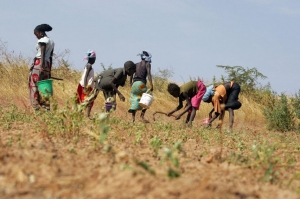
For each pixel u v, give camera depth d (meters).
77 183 8.63
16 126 16.45
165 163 11.09
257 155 12.05
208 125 24.91
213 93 24.88
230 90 24.55
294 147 18.25
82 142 13.31
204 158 12.66
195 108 23.81
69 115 14.55
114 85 22.80
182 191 7.78
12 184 8.45
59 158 10.49
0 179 8.68
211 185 8.05
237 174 10.41
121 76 22.97
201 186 8.01
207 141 17.78
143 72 23.59
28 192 8.06
